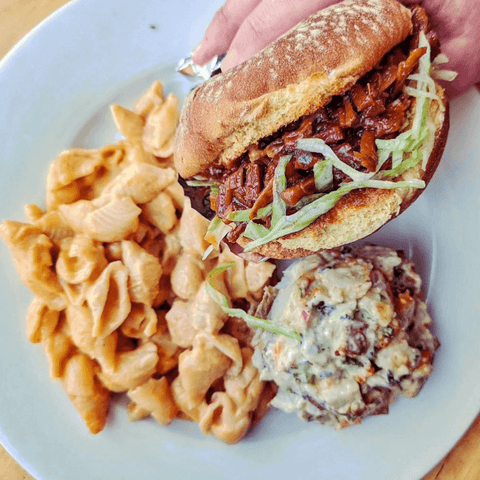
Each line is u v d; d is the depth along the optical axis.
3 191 0.21
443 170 0.19
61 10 0.21
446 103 0.16
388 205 0.15
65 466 0.20
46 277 0.20
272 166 0.14
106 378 0.20
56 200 0.21
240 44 0.17
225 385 0.21
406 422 0.19
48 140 0.22
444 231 0.19
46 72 0.21
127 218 0.21
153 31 0.21
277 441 0.20
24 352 0.21
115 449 0.20
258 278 0.21
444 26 0.16
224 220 0.15
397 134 0.14
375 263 0.19
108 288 0.20
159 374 0.21
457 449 0.19
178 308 0.21
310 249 0.16
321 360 0.17
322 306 0.18
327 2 0.16
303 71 0.13
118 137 0.23
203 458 0.20
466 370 0.19
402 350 0.17
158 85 0.22
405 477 0.19
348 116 0.13
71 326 0.20
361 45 0.13
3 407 0.20
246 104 0.13
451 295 0.19
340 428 0.19
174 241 0.22
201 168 0.16
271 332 0.19
